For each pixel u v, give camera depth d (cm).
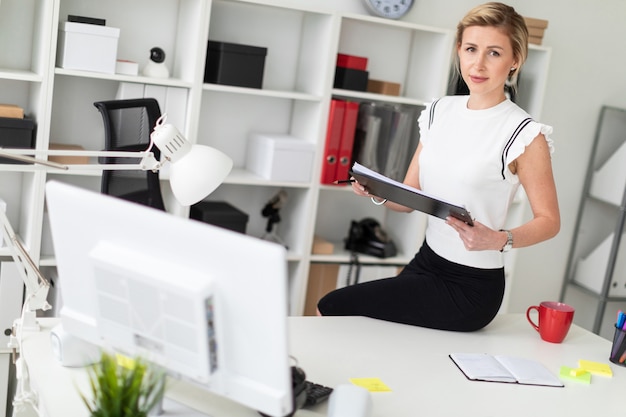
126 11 342
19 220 341
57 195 153
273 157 350
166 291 139
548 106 434
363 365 194
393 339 217
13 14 322
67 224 154
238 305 137
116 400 130
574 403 190
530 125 232
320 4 369
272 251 131
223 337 141
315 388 171
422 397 180
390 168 377
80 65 309
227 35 363
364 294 241
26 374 175
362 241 391
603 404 192
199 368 141
